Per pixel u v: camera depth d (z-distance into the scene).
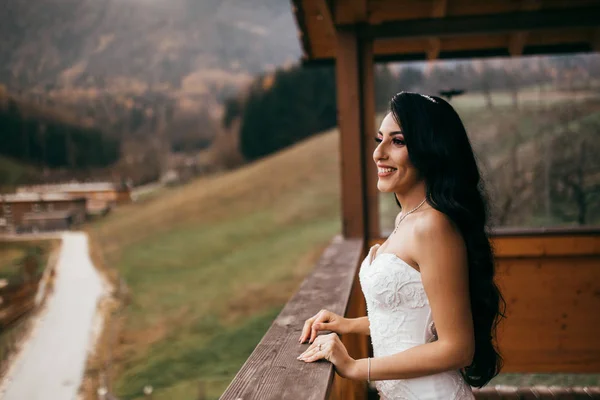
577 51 5.02
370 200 4.36
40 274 37.22
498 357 1.42
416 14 4.24
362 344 3.07
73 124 103.94
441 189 1.25
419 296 1.27
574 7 4.08
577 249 4.18
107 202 68.81
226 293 25.91
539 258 4.27
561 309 4.29
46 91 113.50
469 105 12.05
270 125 70.38
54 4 133.38
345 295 2.12
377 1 4.18
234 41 137.38
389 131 1.34
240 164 71.88
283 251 31.19
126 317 25.45
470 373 1.40
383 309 1.32
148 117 108.69
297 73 70.00
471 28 4.21
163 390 17.09
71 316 27.25
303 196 41.41
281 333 1.63
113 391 17.70
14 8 129.12
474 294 1.26
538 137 10.52
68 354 22.11
